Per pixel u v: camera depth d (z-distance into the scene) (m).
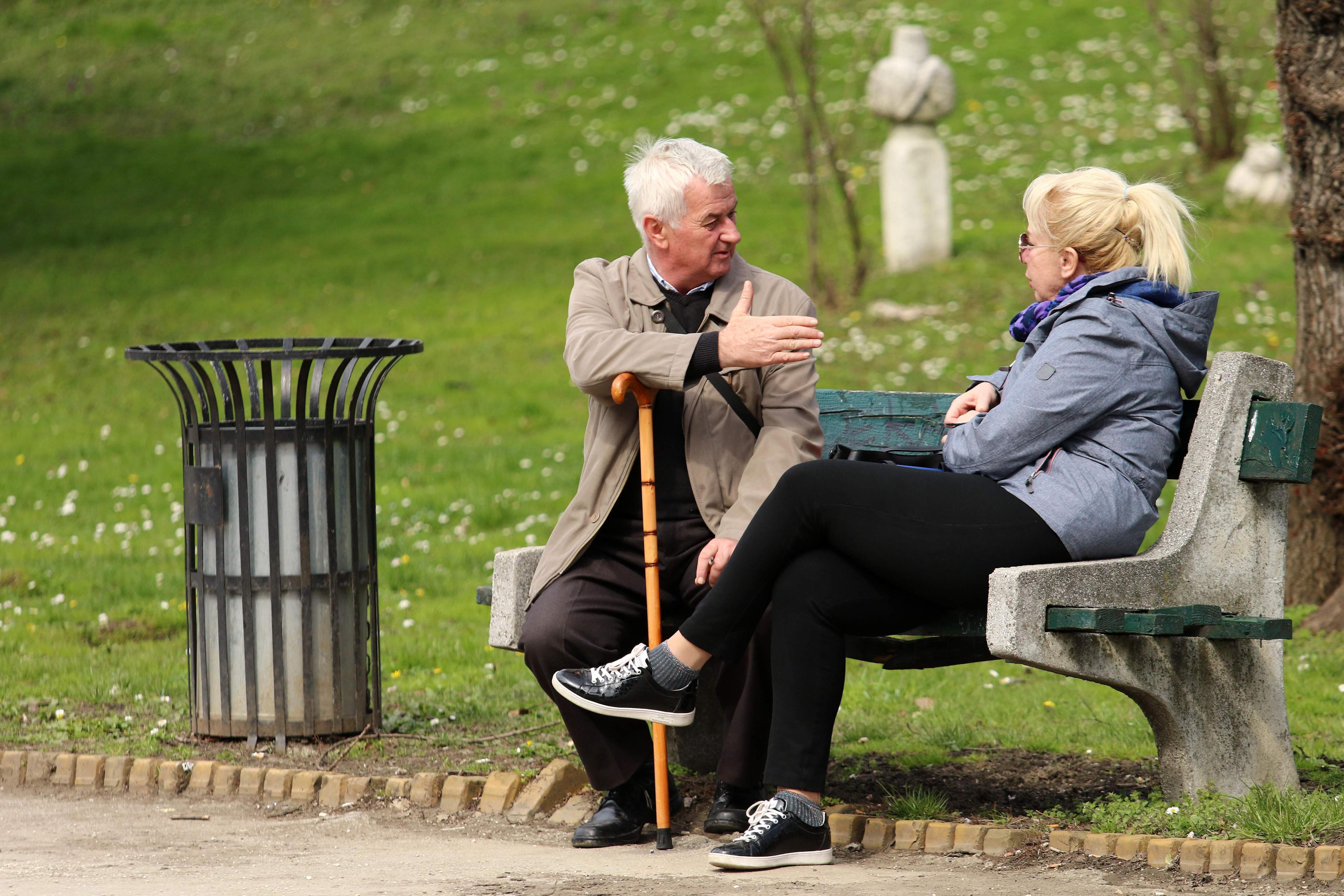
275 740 15.48
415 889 10.59
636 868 11.22
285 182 67.75
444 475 33.88
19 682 18.94
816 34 78.56
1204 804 11.74
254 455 15.36
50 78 81.94
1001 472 11.61
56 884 10.91
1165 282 11.94
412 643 21.28
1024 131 63.91
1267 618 12.43
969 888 10.38
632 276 13.30
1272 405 12.30
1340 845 10.65
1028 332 12.53
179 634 22.55
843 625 11.49
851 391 16.12
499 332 47.66
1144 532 11.86
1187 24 73.69
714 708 14.55
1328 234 20.52
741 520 12.27
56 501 32.59
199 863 11.61
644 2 87.38
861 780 14.11
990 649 11.19
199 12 92.38
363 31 88.00
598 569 12.74
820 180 61.06
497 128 72.00
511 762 14.78
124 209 64.56
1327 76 20.05
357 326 48.59
